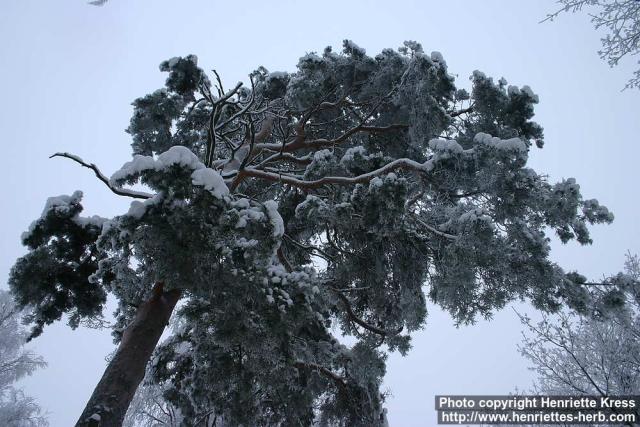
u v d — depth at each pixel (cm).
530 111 881
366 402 998
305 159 948
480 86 883
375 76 980
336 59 1010
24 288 618
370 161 784
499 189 675
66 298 665
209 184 445
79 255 647
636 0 554
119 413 503
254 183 1085
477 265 696
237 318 529
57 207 617
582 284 807
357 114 1066
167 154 450
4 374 1898
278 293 521
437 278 780
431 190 784
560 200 779
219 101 647
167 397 913
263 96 1110
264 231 484
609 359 827
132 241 479
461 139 928
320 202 696
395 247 816
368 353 854
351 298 983
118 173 441
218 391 769
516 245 723
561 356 870
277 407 938
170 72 783
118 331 803
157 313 604
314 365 916
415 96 859
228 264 488
